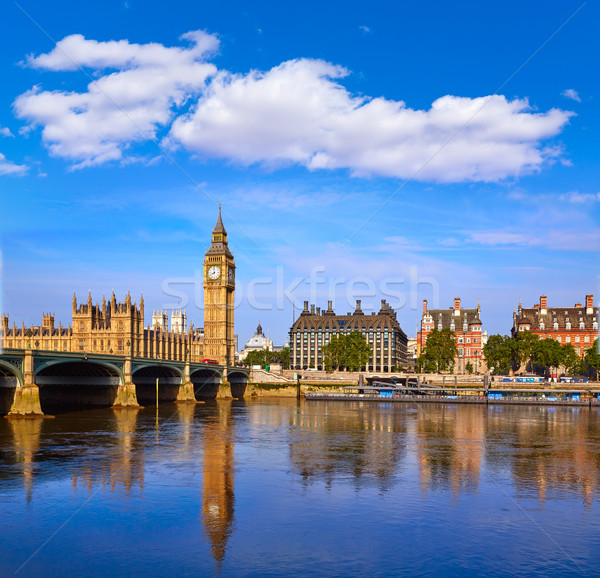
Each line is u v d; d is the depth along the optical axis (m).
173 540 44.25
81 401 152.50
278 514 50.50
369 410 158.12
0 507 52.00
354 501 54.56
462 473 66.81
